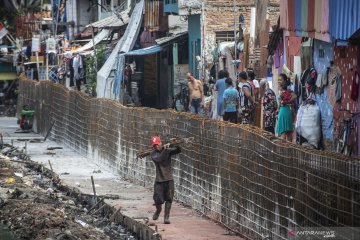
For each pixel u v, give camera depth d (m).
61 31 119.94
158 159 35.09
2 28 113.12
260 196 30.98
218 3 69.88
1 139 70.50
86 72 90.62
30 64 107.00
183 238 32.00
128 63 83.62
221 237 32.31
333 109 39.50
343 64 38.38
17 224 38.50
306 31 40.06
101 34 91.62
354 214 23.58
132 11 83.00
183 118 40.00
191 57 74.56
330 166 25.16
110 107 53.22
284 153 28.73
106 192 44.31
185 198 39.94
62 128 69.56
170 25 80.94
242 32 63.72
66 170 54.19
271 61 53.25
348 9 34.38
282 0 44.59
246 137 32.38
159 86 84.81
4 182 49.59
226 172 34.53
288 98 42.12
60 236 34.56
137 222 34.56
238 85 52.41
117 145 51.69
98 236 34.81
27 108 80.88
